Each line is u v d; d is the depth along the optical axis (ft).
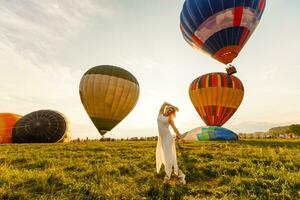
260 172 23.27
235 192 18.34
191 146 57.67
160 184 20.93
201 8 95.20
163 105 23.50
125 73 130.82
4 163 32.12
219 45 97.50
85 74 131.44
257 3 93.20
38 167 30.07
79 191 18.16
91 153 43.65
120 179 22.34
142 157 36.55
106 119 127.54
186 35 107.86
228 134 102.53
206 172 25.46
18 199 16.76
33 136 149.28
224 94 118.11
